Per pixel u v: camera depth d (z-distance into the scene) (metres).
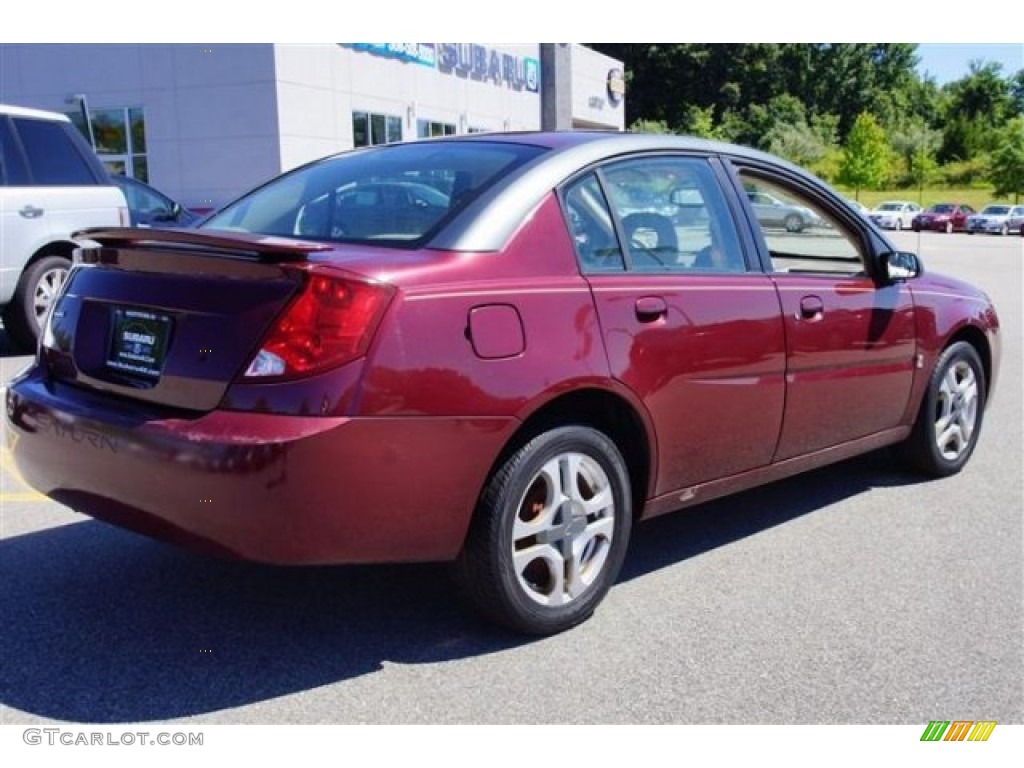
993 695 3.07
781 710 2.96
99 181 8.81
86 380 3.27
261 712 2.90
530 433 3.24
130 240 3.20
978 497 5.04
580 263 3.42
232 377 2.87
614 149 3.71
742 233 4.06
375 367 2.85
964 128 87.94
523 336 3.14
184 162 22.94
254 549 2.83
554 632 3.40
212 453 2.79
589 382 3.29
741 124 78.25
